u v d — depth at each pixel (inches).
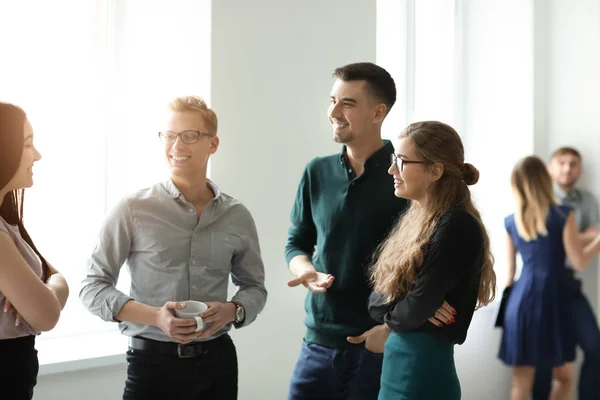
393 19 170.9
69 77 120.2
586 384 133.0
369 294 97.7
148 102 124.8
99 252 85.7
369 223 97.0
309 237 106.5
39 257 75.4
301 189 105.3
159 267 85.7
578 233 133.7
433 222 82.1
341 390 98.6
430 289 79.7
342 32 135.2
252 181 123.0
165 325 79.0
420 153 84.0
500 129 169.2
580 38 152.4
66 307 119.6
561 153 136.6
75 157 121.2
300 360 102.3
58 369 102.0
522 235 135.2
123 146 125.0
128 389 85.3
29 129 68.5
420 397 81.4
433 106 179.8
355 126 96.6
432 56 179.2
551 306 133.6
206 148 88.1
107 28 122.6
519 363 136.9
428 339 82.0
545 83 159.2
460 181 84.1
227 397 89.1
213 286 88.4
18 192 73.5
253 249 93.8
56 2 118.4
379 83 97.0
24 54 116.2
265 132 124.3
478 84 174.6
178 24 120.5
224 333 90.2
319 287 93.0
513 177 135.3
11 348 66.1
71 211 121.0
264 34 123.3
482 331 150.4
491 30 170.4
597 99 149.6
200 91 118.2
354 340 94.0
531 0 159.0
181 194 87.7
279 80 125.8
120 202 86.6
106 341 116.2
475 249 80.5
